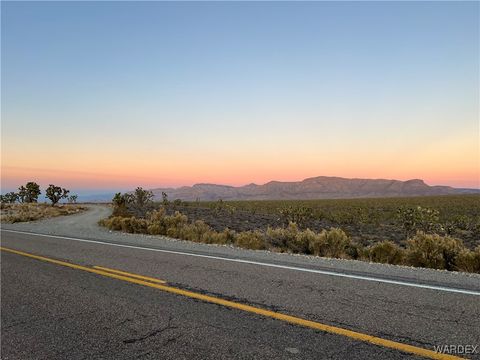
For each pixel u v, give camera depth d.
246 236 12.81
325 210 48.69
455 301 5.15
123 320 4.88
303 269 7.48
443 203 65.75
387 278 6.57
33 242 13.70
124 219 19.11
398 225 28.52
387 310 4.83
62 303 5.77
